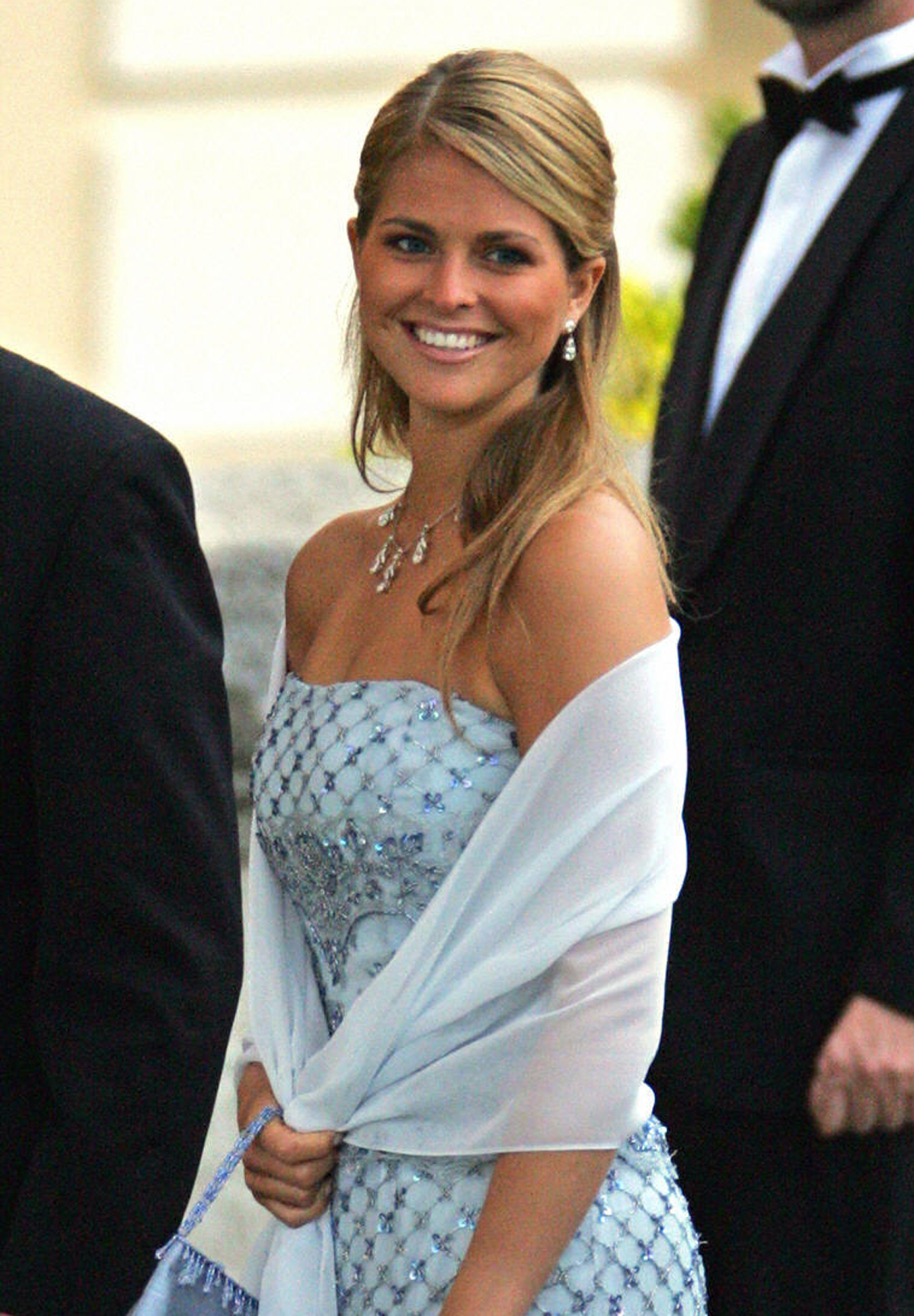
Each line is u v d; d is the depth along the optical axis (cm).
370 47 3578
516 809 772
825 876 1069
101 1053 717
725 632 1104
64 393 745
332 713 822
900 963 1025
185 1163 725
